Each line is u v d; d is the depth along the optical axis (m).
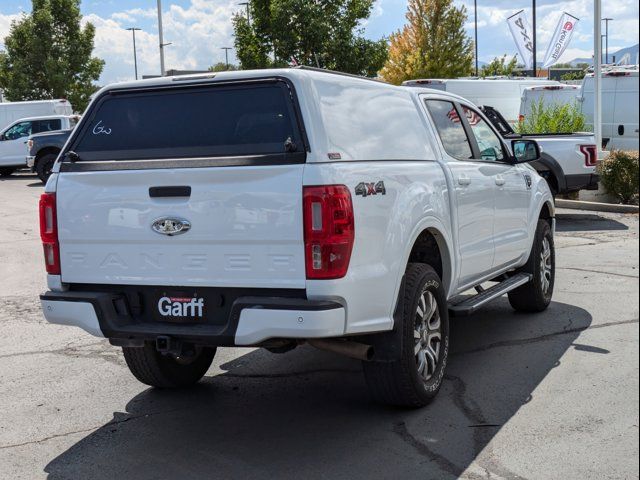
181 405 5.22
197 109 4.51
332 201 4.03
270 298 4.11
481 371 5.64
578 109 18.50
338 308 4.05
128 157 4.56
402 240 4.61
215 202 4.21
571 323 6.88
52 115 28.38
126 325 4.48
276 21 26.75
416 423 4.70
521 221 6.81
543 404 4.91
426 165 5.19
